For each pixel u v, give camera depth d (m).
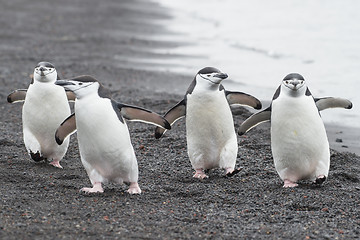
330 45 30.89
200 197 11.62
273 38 33.56
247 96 13.47
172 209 10.84
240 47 31.39
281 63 27.19
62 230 9.52
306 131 11.81
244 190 12.05
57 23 39.47
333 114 19.03
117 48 31.16
